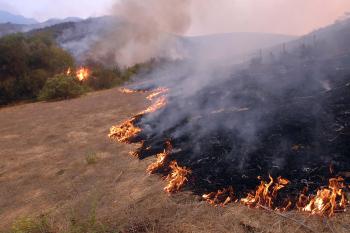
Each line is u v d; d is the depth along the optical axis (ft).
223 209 12.22
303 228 10.34
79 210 14.20
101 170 19.11
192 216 12.06
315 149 15.05
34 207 15.78
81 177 18.60
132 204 13.76
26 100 57.62
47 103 49.29
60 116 37.40
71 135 28.48
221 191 13.47
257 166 14.90
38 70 62.69
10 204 16.75
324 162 13.83
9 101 56.85
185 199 13.38
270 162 14.94
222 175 14.84
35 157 24.02
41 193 17.40
